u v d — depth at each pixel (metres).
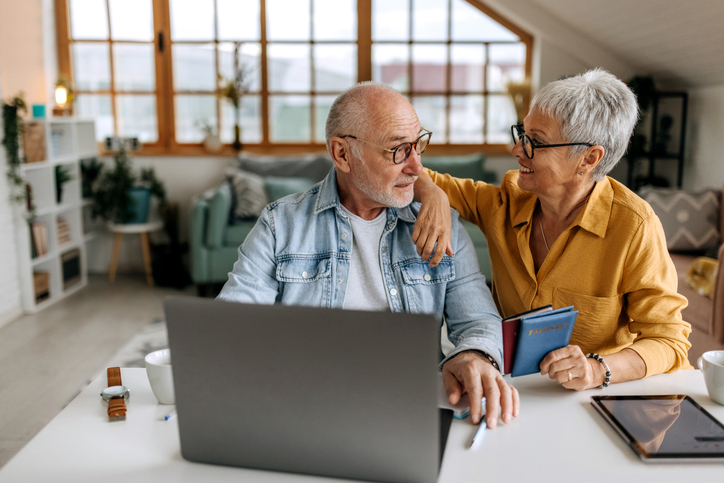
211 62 4.92
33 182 4.09
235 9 4.85
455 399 1.05
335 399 0.85
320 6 4.87
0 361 3.10
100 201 4.55
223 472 0.92
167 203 4.78
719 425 1.01
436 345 0.80
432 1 4.88
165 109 4.98
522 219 1.43
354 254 1.40
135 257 5.00
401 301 1.38
